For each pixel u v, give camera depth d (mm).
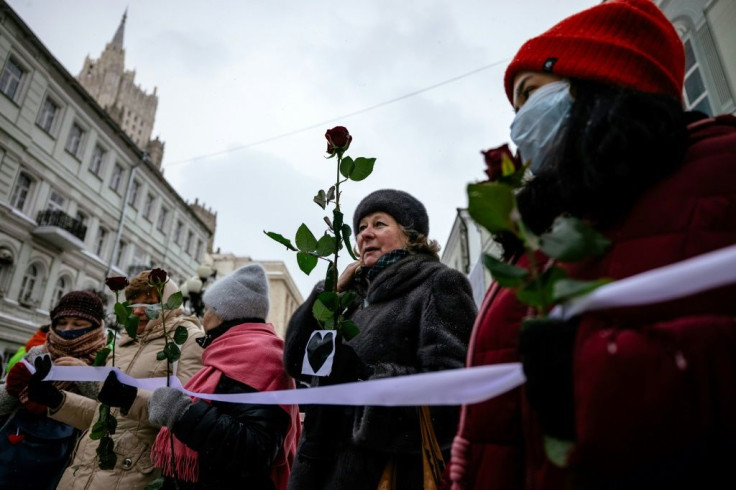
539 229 895
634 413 473
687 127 749
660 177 662
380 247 1646
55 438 2160
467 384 656
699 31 4695
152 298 2232
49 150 16719
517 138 958
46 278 16672
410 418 1170
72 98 17828
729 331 482
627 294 511
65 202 17625
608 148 652
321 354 1150
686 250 583
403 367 1222
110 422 1597
